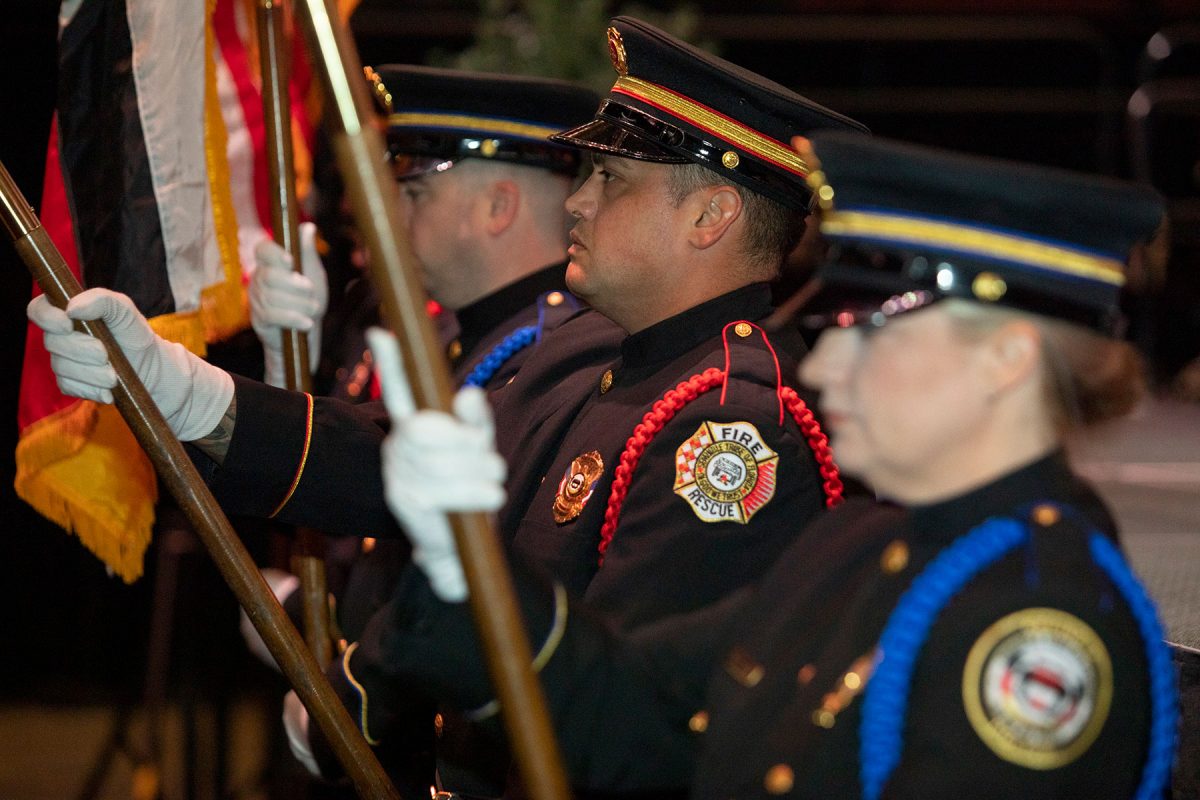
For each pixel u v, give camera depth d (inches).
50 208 233.1
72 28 233.1
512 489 212.4
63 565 472.4
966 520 128.3
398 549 259.0
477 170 261.6
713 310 203.0
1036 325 127.8
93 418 231.8
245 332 280.8
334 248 345.7
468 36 761.0
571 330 235.3
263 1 233.1
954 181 130.0
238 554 183.6
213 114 238.7
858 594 135.4
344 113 126.3
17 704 495.5
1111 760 119.5
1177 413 623.8
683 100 201.8
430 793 250.2
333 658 251.1
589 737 148.5
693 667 154.4
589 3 525.3
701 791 137.7
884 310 131.0
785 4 799.1
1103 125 778.2
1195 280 751.1
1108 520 130.5
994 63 812.6
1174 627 188.1
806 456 186.5
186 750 386.3
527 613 146.6
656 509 179.8
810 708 132.0
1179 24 805.9
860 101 802.2
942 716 120.6
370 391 306.3
